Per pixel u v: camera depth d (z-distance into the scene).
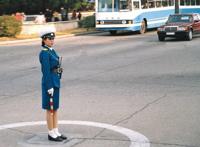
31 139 8.39
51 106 8.12
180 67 17.78
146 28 38.81
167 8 41.88
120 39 33.38
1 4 50.84
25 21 43.84
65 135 8.56
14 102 11.80
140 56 21.91
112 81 14.83
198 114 10.05
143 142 8.05
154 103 11.28
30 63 20.52
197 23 31.53
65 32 40.59
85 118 9.90
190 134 8.50
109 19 36.62
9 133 8.85
